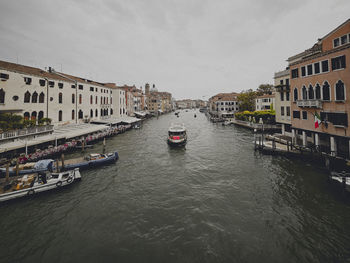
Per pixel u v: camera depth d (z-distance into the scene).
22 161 16.58
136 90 82.81
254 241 7.94
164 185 13.59
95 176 15.31
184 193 12.30
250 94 54.28
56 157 19.72
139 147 25.66
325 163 15.56
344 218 9.33
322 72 16.64
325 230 8.52
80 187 13.32
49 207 10.81
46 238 8.35
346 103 14.62
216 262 6.95
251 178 14.53
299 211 10.02
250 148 23.89
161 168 17.22
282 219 9.39
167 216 9.82
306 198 11.27
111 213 10.18
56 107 27.88
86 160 17.75
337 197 11.27
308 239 8.00
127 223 9.31
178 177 15.05
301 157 17.69
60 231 8.80
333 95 15.66
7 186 11.85
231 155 21.11
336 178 11.95
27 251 7.61
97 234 8.56
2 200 10.97
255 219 9.44
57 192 12.55
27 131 19.27
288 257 7.09
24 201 11.41
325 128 16.55
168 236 8.34
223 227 8.87
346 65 14.54
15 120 18.92
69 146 22.14
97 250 7.62
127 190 12.86
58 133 23.28
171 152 23.05
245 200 11.28
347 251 7.32
